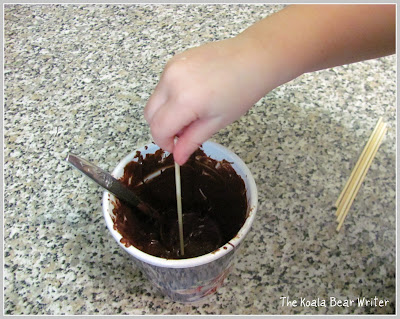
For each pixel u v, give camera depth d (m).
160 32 0.80
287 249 0.53
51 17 0.86
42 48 0.79
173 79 0.35
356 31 0.40
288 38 0.39
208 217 0.55
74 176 0.61
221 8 0.85
